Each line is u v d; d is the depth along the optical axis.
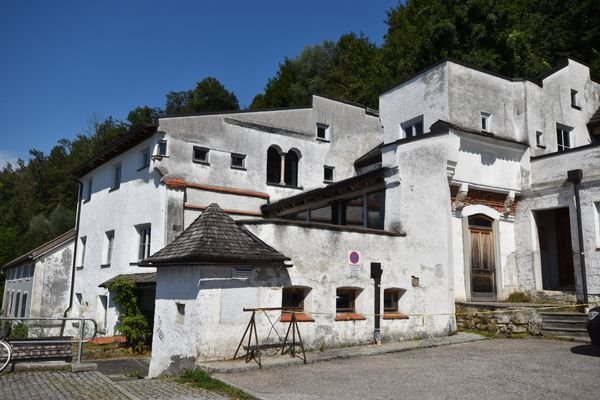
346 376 8.68
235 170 21.28
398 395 7.30
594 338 9.48
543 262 16.42
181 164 19.88
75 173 27.36
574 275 14.67
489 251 15.37
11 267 33.22
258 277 10.54
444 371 8.87
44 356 12.20
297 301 11.41
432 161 13.96
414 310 12.90
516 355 10.22
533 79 17.41
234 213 20.81
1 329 12.48
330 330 11.44
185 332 9.93
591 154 14.34
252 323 10.07
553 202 15.14
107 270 22.41
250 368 9.29
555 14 33.12
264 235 10.98
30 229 52.50
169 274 10.76
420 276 13.20
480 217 15.37
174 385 8.53
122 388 8.35
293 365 9.76
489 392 7.33
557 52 31.16
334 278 11.72
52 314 26.64
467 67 16.59
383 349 11.21
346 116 25.33
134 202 20.92
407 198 13.79
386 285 12.58
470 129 16.06
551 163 15.42
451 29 29.09
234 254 10.02
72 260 27.55
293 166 23.84
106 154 23.27
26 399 7.70
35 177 66.75
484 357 10.12
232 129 21.50
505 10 29.48
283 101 50.53
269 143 22.56
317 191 18.17
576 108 18.67
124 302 17.44
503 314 13.23
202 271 9.80
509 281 15.65
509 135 16.64
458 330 13.89
